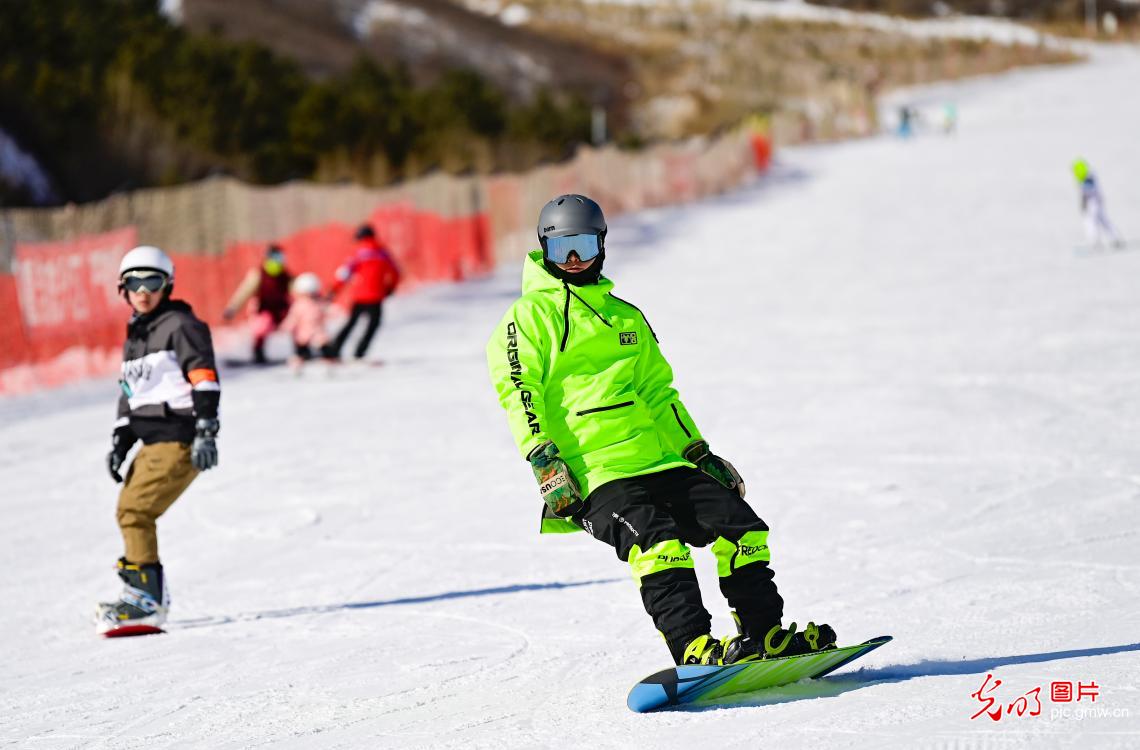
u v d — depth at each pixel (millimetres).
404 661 11609
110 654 12734
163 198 41375
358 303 35438
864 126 150250
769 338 35625
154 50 69938
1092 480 17672
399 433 25375
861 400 25562
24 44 64250
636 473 9523
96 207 39000
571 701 9906
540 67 179125
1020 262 49031
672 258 60188
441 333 42562
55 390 33906
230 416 28609
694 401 26812
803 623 11797
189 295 42250
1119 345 30141
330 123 76562
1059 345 30750
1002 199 73500
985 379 27047
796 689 9562
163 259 13609
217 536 17875
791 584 13398
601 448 9594
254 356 37469
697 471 9719
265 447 24547
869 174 97875
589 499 9492
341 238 49469
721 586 9383
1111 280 42375
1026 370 27766
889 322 36906
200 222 42844
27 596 15453
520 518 17859
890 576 13484
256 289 37344
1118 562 13281
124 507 13547
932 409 24062
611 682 10406
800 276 50250
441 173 57438
